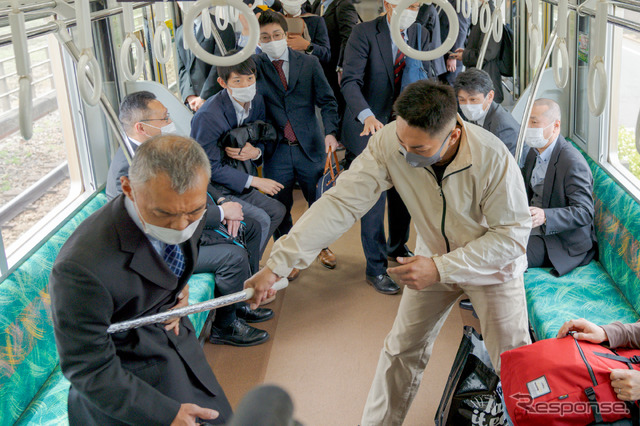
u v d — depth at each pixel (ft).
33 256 9.28
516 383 7.07
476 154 7.16
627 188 11.23
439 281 7.39
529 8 8.77
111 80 12.93
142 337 6.57
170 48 8.42
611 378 6.81
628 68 19.01
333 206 7.64
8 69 11.70
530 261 11.35
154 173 5.41
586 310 9.99
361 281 14.25
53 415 8.13
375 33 12.88
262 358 11.77
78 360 5.95
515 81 16.47
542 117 10.88
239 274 11.60
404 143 6.87
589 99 6.81
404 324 8.59
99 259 5.80
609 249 11.00
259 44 12.98
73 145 11.64
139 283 6.13
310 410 10.44
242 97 12.06
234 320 12.01
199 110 12.59
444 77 19.11
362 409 10.44
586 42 12.75
